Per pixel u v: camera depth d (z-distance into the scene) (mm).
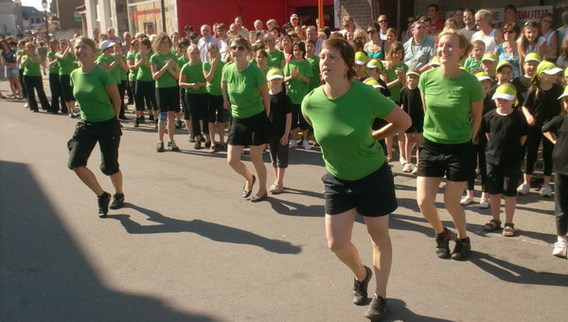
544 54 7535
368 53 9508
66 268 4883
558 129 4754
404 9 12305
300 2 18609
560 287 4285
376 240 3846
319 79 9273
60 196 7000
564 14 8141
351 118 3518
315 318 3945
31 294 4426
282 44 9930
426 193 4668
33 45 14469
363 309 4051
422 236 5383
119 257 5086
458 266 4699
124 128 11859
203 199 6762
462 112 4441
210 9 18016
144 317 4027
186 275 4680
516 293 4211
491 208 5605
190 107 9453
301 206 6402
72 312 4129
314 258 4941
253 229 5699
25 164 8773
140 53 11641
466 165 4523
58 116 13852
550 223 5609
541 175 7117
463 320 3859
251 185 6750
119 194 6496
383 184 3689
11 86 17688
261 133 6434
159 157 9086
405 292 4266
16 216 6293
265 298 4250
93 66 5961
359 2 12984
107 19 25578
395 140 9695
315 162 8484
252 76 6227
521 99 6465
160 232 5680
